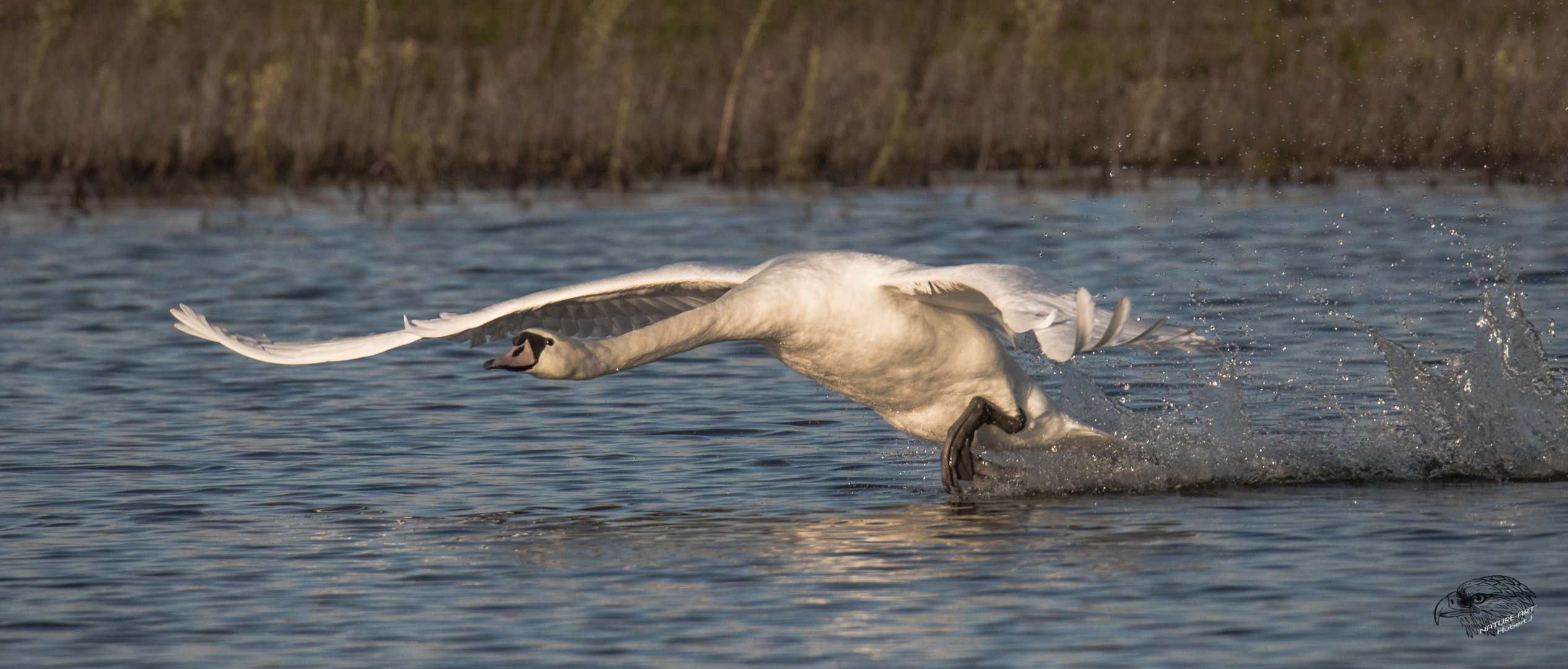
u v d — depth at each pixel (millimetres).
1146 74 31844
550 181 29844
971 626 8047
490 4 36156
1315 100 29906
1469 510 10008
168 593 8789
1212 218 24016
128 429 13023
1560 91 28938
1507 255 20109
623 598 8609
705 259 21141
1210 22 34156
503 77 31359
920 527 9984
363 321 17688
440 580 8984
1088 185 28359
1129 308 8133
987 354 10438
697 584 8836
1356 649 7598
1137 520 10031
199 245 22922
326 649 7918
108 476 11469
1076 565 9039
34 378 15102
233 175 30188
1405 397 11812
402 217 25531
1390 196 25938
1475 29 32125
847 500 10750
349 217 25531
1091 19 34938
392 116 30750
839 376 10320
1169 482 11086
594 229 24094
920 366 10289
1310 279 18781
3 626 8281
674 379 14844
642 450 12227
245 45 32625
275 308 18562
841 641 7867
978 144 31266
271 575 9102
